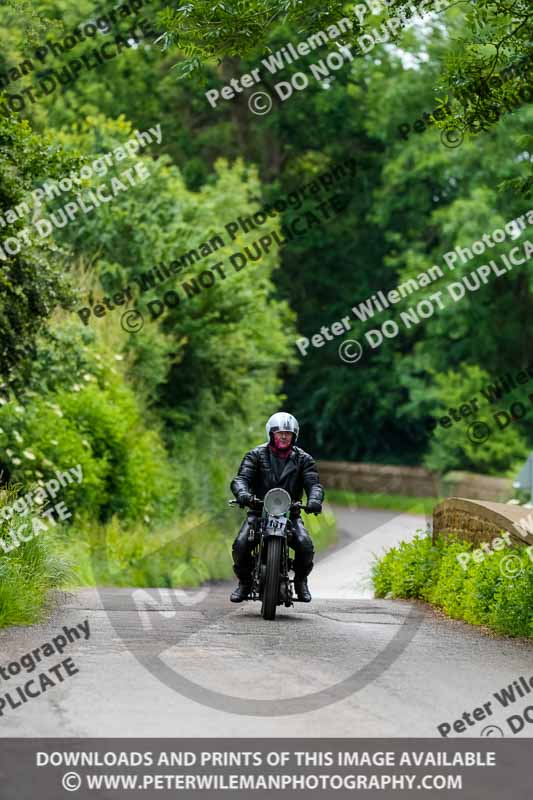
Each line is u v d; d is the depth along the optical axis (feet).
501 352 572.51
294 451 156.25
